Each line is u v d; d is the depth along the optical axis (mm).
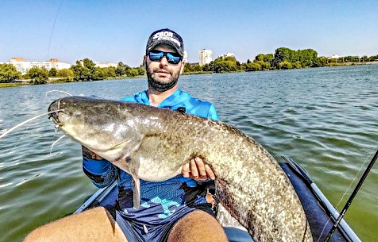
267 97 7219
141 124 902
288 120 4008
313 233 1145
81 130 886
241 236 1081
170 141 902
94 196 1469
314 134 3158
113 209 1002
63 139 3447
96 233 897
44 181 2180
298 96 7102
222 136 912
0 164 2629
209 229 821
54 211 1760
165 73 1094
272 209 922
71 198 1912
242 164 910
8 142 3467
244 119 4266
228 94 8531
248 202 926
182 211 964
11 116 6031
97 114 891
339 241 1093
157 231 948
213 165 909
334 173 2180
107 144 891
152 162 907
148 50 1098
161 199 970
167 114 926
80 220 905
